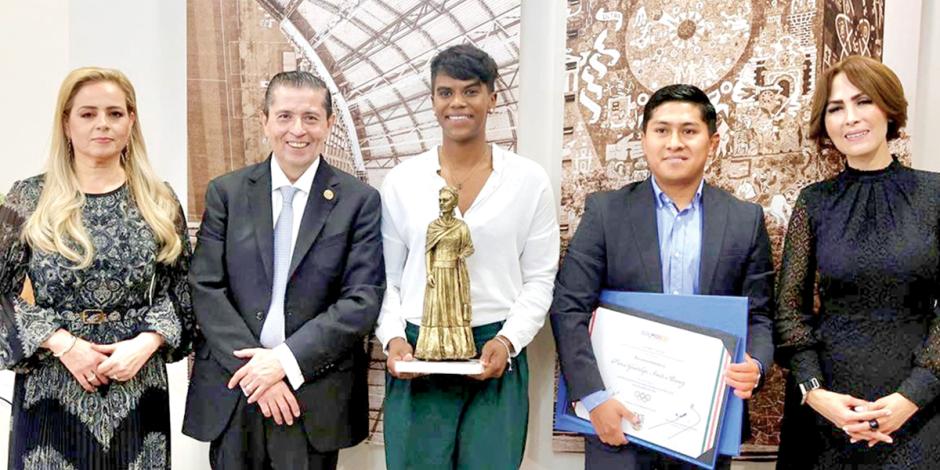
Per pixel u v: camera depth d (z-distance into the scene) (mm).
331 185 1727
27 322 1534
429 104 2064
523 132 2084
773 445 2045
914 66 2113
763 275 1620
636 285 1650
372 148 2088
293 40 2061
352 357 1731
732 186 2012
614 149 2027
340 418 1683
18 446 1592
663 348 1600
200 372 1679
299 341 1601
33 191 1603
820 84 1635
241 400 1640
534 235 1744
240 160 2068
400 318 1709
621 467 1658
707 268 1600
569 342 1653
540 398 2107
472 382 1709
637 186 1718
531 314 1685
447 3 2047
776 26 1978
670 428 1589
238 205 1696
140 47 2080
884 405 1465
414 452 1686
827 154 2008
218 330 1623
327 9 2057
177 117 2086
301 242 1664
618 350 1646
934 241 1495
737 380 1526
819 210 1616
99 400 1582
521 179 1717
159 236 1629
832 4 1975
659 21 2006
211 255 1672
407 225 1714
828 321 1591
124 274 1581
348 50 2064
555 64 2070
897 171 1572
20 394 1607
